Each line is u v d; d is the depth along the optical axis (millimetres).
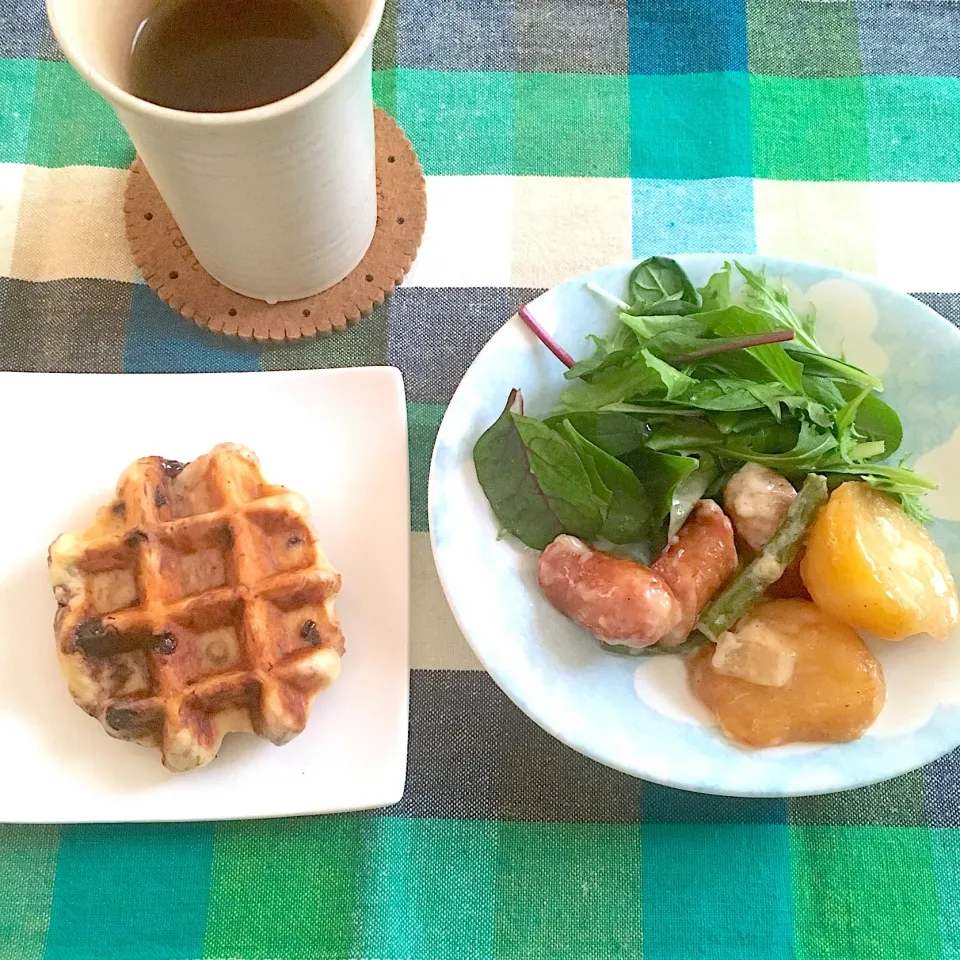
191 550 367
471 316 424
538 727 381
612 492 367
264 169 325
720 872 369
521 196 439
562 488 361
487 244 432
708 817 374
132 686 354
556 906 366
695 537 364
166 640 348
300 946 360
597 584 347
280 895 365
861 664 346
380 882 366
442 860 369
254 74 348
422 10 462
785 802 375
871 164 448
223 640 362
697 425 377
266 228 358
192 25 350
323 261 396
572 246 434
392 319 422
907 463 382
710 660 360
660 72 460
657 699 357
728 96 455
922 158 449
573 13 466
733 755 341
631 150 448
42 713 366
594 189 442
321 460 394
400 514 387
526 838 372
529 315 377
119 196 435
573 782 376
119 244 428
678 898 367
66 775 359
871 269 433
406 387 417
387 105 450
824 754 340
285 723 344
